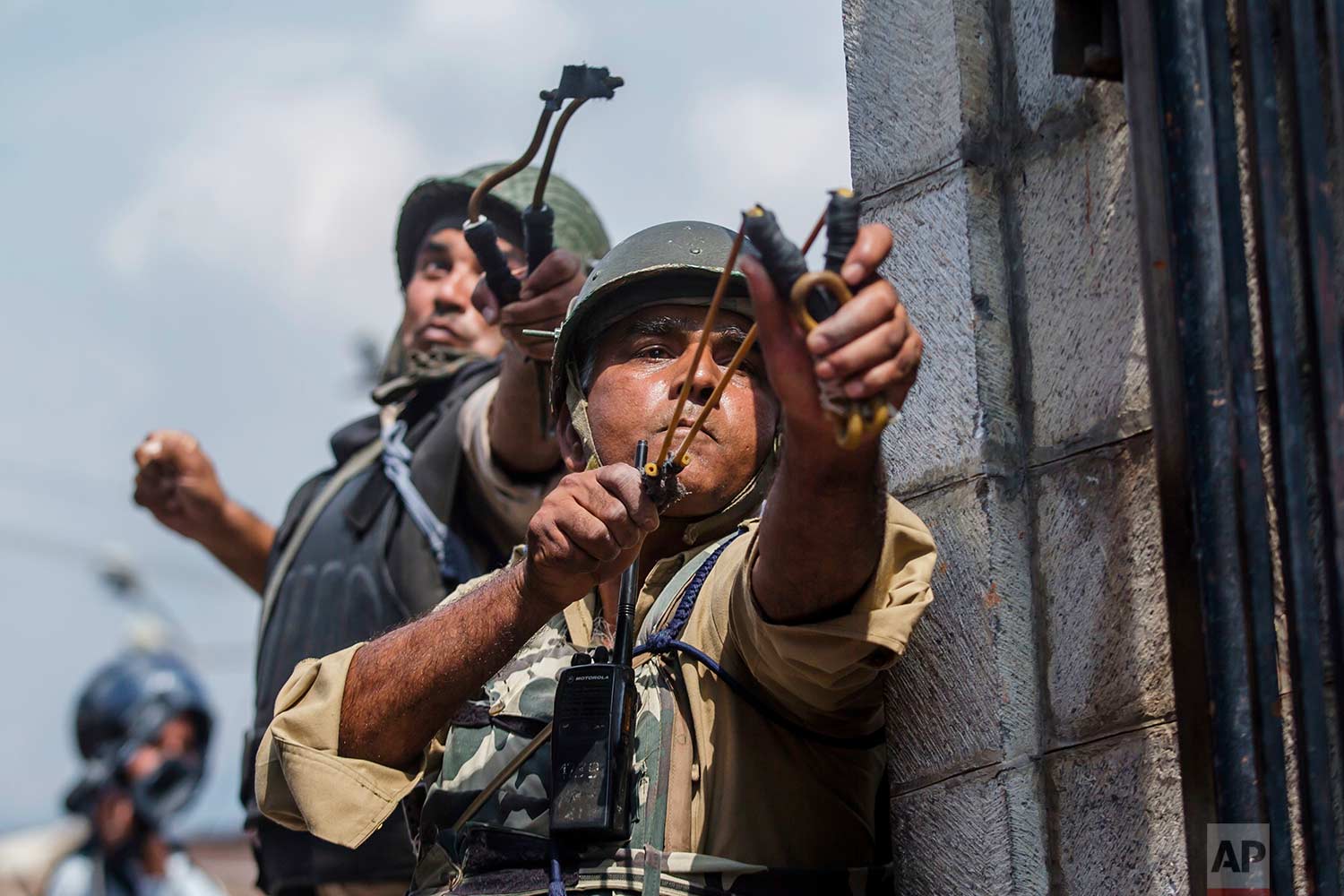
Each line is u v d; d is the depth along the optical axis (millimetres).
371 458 5125
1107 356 3262
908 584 2928
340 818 3178
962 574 3334
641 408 3293
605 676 3066
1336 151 2908
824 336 2498
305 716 3234
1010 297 3426
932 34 3533
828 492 2727
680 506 3281
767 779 3090
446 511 4859
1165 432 2928
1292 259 2938
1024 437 3371
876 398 2539
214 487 5582
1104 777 3168
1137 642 3154
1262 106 2920
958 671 3312
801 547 2803
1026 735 3252
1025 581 3316
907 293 3502
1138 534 3176
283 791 3273
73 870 4508
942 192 3475
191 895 4582
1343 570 2789
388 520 4918
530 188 5379
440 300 5316
